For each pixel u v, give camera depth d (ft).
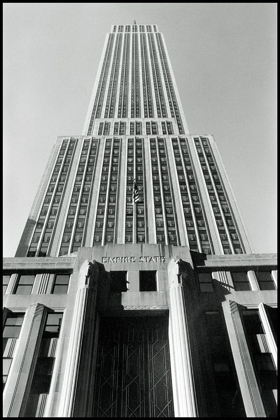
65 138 302.86
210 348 96.84
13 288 110.83
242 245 215.92
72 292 107.34
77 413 76.69
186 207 240.12
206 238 219.20
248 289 111.75
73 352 86.69
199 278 114.83
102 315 103.71
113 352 99.35
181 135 309.22
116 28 586.04
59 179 259.19
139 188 253.85
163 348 100.27
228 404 85.51
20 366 88.07
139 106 386.52
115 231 220.43
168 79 434.71
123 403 89.56
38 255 203.72
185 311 96.84
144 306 103.40
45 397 85.46
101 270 114.01
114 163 276.41
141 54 496.64
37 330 96.37
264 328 100.01
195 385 81.46
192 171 270.67
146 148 292.81
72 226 222.48
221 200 246.27
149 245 122.93
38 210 233.96
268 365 91.97
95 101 398.42
